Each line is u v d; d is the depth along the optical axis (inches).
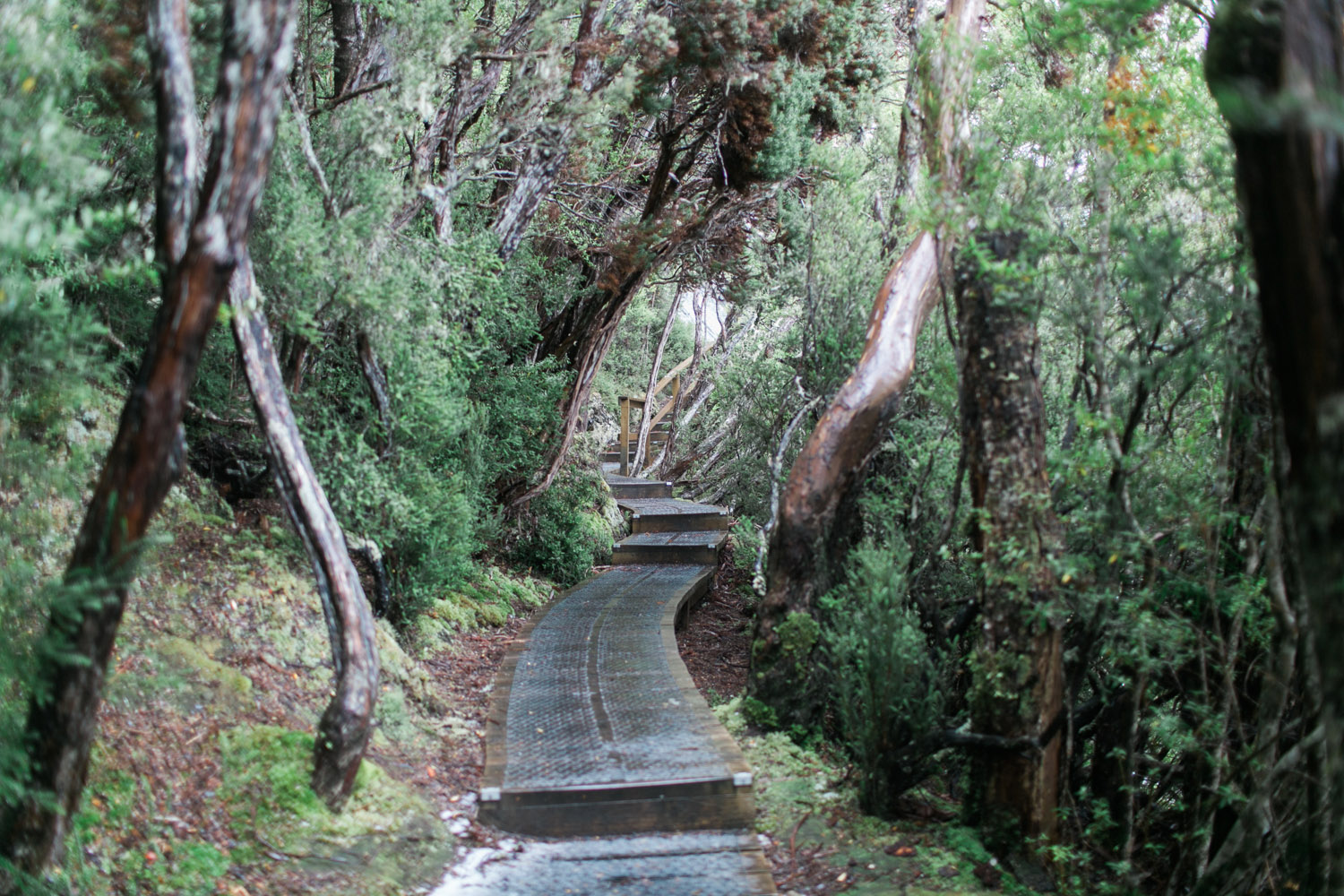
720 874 145.9
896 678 166.7
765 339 440.1
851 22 332.2
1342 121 58.6
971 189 169.8
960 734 162.4
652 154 367.9
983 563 162.6
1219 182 139.1
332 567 153.6
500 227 267.9
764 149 318.0
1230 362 131.3
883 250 282.0
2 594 109.2
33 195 109.7
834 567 222.2
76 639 102.5
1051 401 211.2
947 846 160.6
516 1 306.7
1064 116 172.9
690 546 403.5
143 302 188.2
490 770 169.5
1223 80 73.3
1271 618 142.0
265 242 181.6
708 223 346.6
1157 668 149.5
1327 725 74.5
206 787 141.4
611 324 359.6
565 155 267.9
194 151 109.0
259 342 150.8
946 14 232.8
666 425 753.0
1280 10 69.9
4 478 128.3
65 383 125.5
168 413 102.0
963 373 165.6
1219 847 159.8
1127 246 143.9
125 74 152.3
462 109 244.2
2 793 98.9
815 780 185.3
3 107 107.8
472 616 282.0
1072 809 165.6
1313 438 70.4
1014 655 158.1
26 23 115.3
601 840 159.0
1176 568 159.2
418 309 211.6
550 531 360.2
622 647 257.0
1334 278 68.5
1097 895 154.4
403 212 228.4
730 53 287.4
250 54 100.3
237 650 176.1
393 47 206.2
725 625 344.2
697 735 187.5
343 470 199.2
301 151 199.6
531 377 318.0
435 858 147.4
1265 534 137.8
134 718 142.9
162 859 125.3
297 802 146.0
